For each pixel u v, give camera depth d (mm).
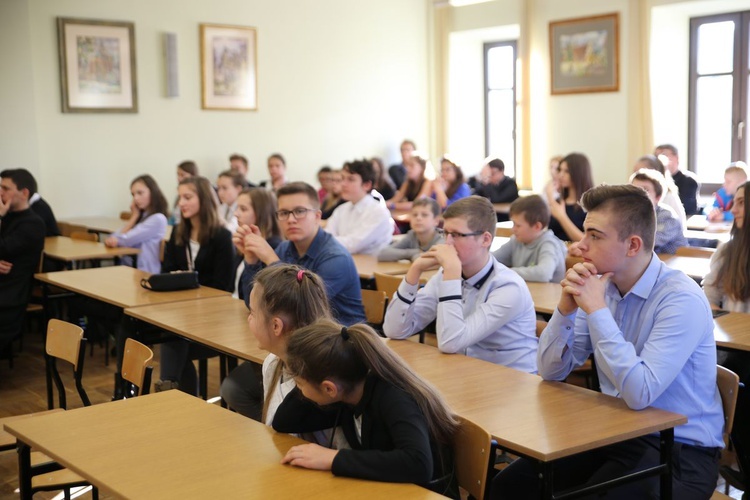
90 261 6703
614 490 2082
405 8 10438
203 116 8883
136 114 8406
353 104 10094
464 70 10625
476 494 1852
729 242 3539
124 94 8281
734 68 8352
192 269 4449
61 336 3174
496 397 2260
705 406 2207
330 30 9805
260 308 2154
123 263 6086
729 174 7090
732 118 8422
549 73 9500
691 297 2172
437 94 10641
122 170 8352
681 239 4918
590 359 3607
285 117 9531
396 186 10008
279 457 1844
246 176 8625
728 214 6930
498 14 9891
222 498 1623
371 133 10297
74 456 1859
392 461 1709
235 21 9039
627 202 2178
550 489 1878
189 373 4059
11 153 7605
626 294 2252
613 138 8984
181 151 8750
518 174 9898
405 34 10477
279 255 3605
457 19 10359
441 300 2789
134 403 2246
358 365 1832
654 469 2051
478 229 2836
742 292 3449
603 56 8953
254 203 4332
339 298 3350
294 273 2178
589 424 2027
